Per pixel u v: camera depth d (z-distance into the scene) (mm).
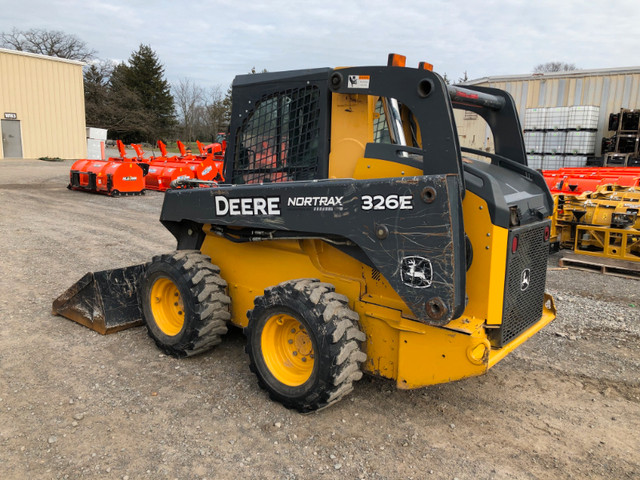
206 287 3867
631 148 12781
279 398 3346
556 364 4137
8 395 3471
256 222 3486
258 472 2742
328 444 2998
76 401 3416
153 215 11258
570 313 5277
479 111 3982
